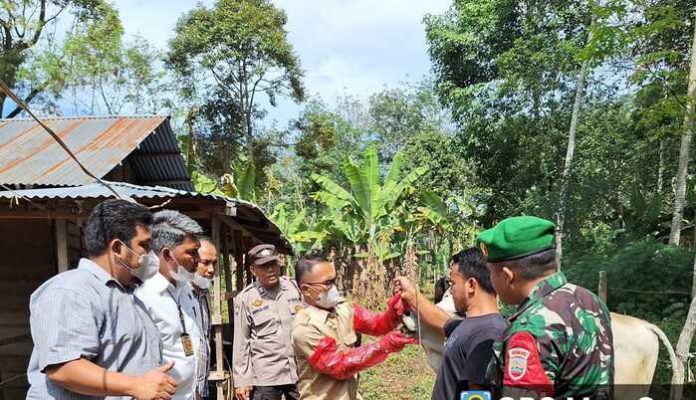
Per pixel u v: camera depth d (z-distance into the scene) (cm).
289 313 463
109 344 214
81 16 1856
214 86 2664
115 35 1884
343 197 1513
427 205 1611
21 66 1695
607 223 1276
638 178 1262
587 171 1316
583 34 1332
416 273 1691
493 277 195
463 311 251
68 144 881
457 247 1745
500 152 1588
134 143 870
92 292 212
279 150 2795
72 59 1806
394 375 799
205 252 352
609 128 1383
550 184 1476
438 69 1745
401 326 298
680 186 793
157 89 2256
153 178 1180
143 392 198
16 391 705
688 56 877
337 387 293
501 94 1532
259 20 2534
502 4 1516
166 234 284
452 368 223
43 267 718
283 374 455
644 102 855
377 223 1578
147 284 275
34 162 809
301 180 2598
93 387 197
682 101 642
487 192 1747
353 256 1583
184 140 1661
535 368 167
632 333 394
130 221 221
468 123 1644
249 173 1338
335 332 298
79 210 568
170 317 272
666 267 775
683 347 531
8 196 515
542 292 180
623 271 793
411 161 1997
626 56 802
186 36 2511
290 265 1570
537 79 1405
